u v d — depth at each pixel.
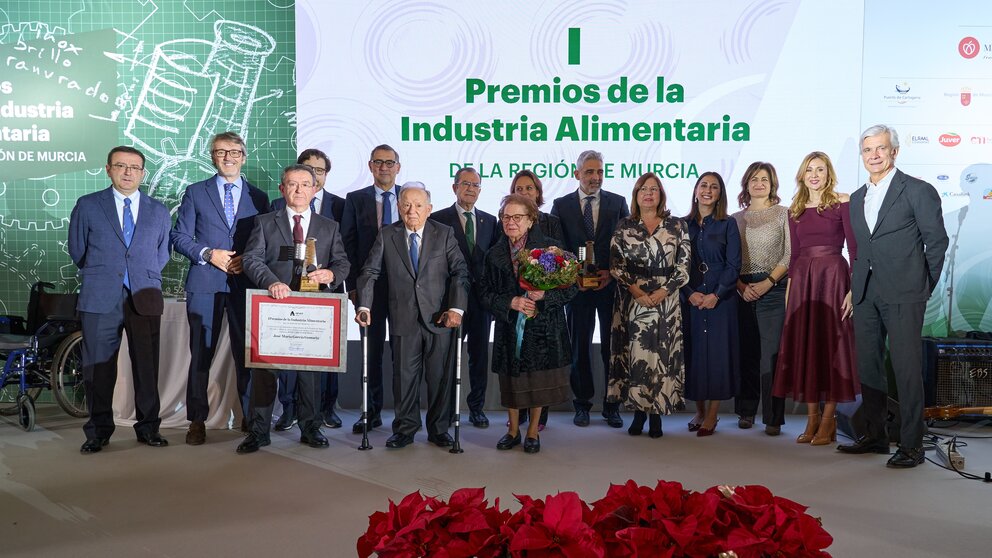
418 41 5.56
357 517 3.26
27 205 5.68
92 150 5.66
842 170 5.43
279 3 5.55
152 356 4.50
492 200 5.61
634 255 4.67
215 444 4.52
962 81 5.32
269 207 4.73
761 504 1.58
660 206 4.71
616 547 1.45
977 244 5.38
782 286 4.88
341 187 5.62
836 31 5.37
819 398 4.56
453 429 4.94
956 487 3.70
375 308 4.86
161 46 5.59
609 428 4.99
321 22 5.55
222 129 5.62
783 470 4.00
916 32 5.32
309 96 5.58
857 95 5.39
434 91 5.57
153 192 5.65
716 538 1.44
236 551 2.89
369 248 4.99
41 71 5.62
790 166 5.46
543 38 5.54
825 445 4.54
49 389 5.66
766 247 4.85
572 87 5.54
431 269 4.43
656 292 4.60
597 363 5.52
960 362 5.07
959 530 3.11
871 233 4.23
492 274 4.38
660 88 5.50
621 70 5.52
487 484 3.73
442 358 4.46
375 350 4.90
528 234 4.39
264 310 4.25
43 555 2.86
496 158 5.59
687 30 5.47
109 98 5.62
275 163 5.62
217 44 5.58
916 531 3.10
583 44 5.52
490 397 5.54
